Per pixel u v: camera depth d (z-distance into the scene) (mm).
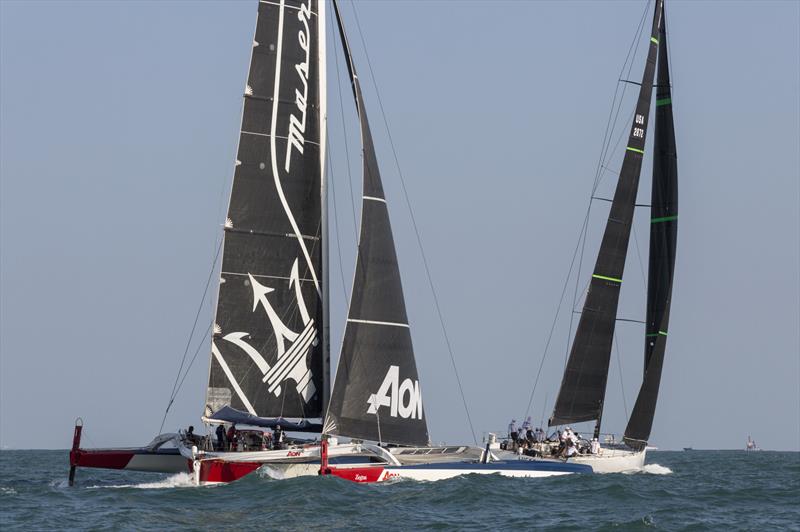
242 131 139875
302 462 132625
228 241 138500
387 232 138875
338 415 134500
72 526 107188
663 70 175750
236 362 138125
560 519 112875
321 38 144500
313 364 141500
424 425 139375
